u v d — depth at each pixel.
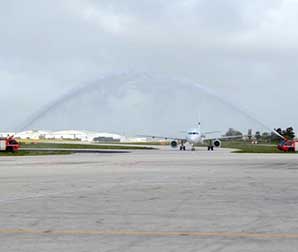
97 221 12.73
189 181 24.30
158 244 10.01
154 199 17.28
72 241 10.27
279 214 13.88
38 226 12.01
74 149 79.56
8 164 39.00
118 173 29.45
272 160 45.41
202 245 9.92
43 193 19.14
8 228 11.73
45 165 37.66
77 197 17.88
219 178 26.05
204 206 15.50
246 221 12.69
